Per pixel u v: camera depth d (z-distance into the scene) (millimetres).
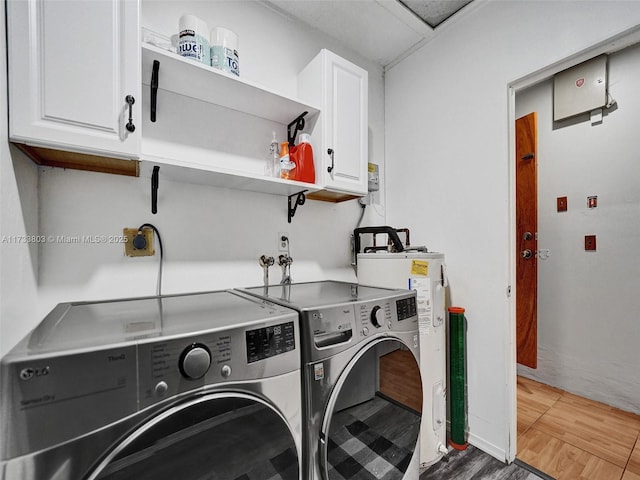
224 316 871
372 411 1080
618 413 2010
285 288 1507
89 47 881
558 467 1520
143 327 741
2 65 756
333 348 965
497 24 1634
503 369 1578
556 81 2373
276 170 1610
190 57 1175
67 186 1116
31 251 973
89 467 549
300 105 1492
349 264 2062
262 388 796
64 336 657
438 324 1581
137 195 1260
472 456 1608
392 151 2287
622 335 2062
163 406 634
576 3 1337
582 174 2268
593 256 2205
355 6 1717
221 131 1489
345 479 969
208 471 688
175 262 1349
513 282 1605
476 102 1734
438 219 1939
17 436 495
